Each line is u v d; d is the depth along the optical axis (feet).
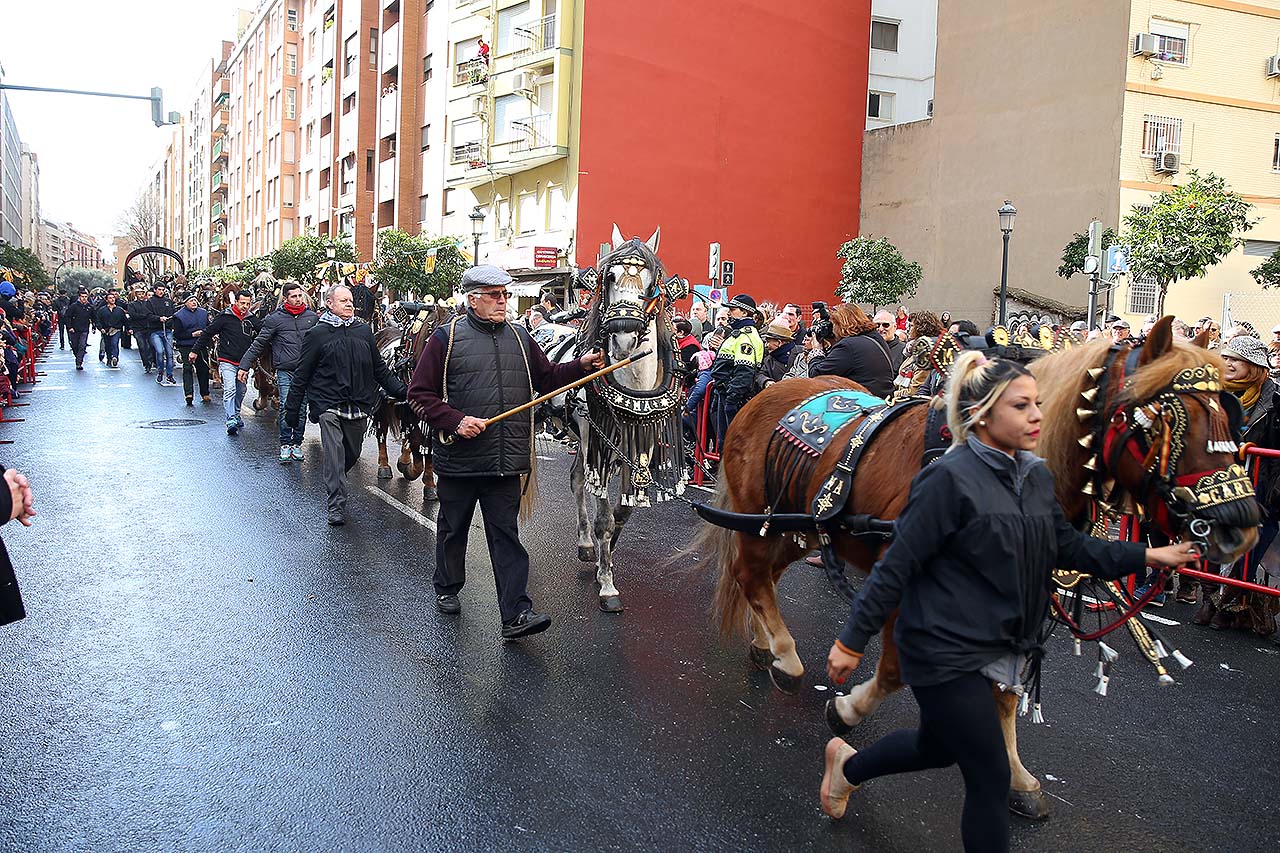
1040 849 11.50
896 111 120.06
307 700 15.16
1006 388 9.22
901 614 9.82
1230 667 17.94
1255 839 11.84
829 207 104.53
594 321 19.76
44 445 39.06
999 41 88.99
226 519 27.09
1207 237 61.72
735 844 11.35
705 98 97.55
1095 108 80.02
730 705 15.35
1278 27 81.30
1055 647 18.78
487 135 106.52
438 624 18.85
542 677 16.31
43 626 18.25
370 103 156.04
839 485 12.54
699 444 34.58
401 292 102.83
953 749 9.54
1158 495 10.50
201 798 12.17
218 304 53.62
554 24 96.37
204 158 307.78
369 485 32.65
